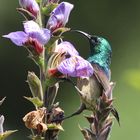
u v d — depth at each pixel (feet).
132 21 85.56
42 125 25.57
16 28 85.46
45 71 26.27
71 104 69.77
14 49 83.46
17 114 76.69
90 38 32.63
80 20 86.53
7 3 85.05
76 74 26.04
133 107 48.06
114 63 70.13
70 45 26.68
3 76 82.58
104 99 27.14
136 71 33.94
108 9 85.66
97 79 29.58
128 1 86.33
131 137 48.21
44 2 26.32
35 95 26.27
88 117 27.12
